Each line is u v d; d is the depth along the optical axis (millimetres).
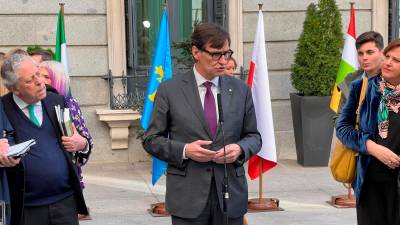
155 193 8578
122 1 10234
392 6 11039
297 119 10094
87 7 10070
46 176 4270
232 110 4316
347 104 4977
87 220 7301
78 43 10094
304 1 10648
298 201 8078
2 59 4477
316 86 9828
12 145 4148
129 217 7422
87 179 9328
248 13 10555
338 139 4965
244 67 10547
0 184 4039
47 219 4336
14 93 4258
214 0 10703
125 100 10227
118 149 10266
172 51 10586
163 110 4352
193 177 4262
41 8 9945
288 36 10648
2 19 9867
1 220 4035
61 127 4352
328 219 7285
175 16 10703
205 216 4301
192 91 4324
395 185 4582
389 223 4652
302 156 10086
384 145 4555
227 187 4207
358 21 10867
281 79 10672
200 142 4148
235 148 4203
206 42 4156
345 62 8438
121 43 10258
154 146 4301
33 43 9969
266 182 9102
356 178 4828
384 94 4555
